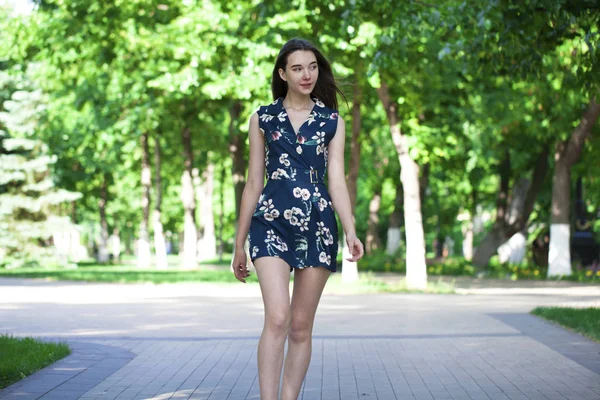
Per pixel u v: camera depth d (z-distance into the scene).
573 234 33.72
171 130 37.62
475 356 9.26
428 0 15.89
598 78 11.18
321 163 5.11
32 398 6.70
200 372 8.10
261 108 5.17
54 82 35.50
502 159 31.11
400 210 38.28
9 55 29.48
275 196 5.03
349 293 20.95
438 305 17.03
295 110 5.13
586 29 10.91
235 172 33.59
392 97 23.03
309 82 5.05
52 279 27.98
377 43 18.28
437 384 7.50
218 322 13.20
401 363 8.77
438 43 20.89
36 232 36.78
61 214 39.22
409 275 22.97
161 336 11.16
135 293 20.89
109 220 65.44
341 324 12.91
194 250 37.88
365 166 39.19
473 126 27.59
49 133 37.31
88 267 40.19
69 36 28.38
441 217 52.97
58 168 39.47
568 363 8.71
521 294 20.92
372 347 10.06
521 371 8.20
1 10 31.66
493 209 45.47
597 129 28.47
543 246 36.81
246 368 8.37
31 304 17.03
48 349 8.90
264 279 4.93
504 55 11.98
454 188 42.44
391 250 38.25
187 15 23.00
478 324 12.78
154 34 26.67
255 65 22.14
